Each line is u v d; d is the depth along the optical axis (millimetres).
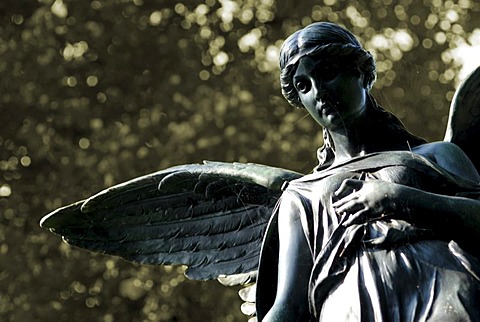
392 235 5566
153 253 6789
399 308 5473
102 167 16703
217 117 16625
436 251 5535
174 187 6562
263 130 16453
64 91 17141
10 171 16844
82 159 16766
